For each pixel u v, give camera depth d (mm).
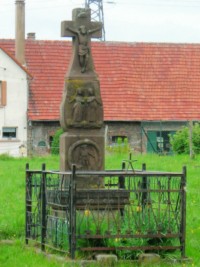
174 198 19422
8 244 18391
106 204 16766
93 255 16328
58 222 16906
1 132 60875
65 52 65438
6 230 20062
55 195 17016
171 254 16703
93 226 16578
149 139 61000
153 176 16609
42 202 17484
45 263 16062
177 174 16703
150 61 65688
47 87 62531
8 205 24828
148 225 16703
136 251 16500
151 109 61938
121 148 51000
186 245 18062
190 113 62312
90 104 18891
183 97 63375
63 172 16922
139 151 60812
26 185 18438
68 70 19141
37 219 18156
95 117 18922
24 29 63344
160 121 61156
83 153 18750
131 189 17344
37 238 18125
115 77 63750
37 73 63312
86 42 19078
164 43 67062
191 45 67312
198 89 64312
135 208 16938
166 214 16875
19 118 61219
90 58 19078
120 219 16781
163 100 62844
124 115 60906
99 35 19219
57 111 61156
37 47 65375
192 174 33281
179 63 65875
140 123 60969
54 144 56625
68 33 19062
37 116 60812
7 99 61125
